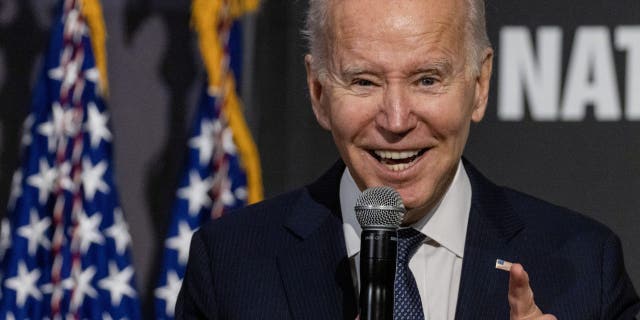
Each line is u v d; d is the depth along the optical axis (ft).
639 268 30.30
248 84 31.40
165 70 31.94
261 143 31.42
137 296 30.94
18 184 31.22
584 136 30.30
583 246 18.94
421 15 16.65
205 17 30.63
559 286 18.42
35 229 30.96
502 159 30.55
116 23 32.14
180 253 30.60
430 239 18.69
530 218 19.49
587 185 30.30
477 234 18.84
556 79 30.40
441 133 17.02
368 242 15.24
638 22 30.09
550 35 30.35
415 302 17.88
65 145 31.04
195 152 30.81
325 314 18.52
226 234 19.98
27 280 30.83
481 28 17.67
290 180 31.40
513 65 30.48
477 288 18.25
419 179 17.35
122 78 32.04
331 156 31.37
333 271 18.89
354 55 16.78
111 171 31.09
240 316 18.81
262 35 31.45
